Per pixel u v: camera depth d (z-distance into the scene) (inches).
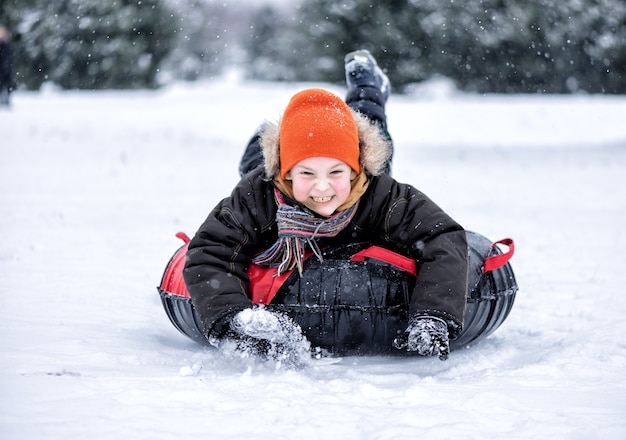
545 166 607.8
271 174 142.9
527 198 424.2
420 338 127.3
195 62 1594.5
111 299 190.9
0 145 674.8
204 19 1611.7
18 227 300.0
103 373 127.4
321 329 139.9
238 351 132.7
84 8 1338.6
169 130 796.0
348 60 226.8
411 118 871.7
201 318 134.0
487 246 154.3
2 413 105.4
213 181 484.7
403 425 103.3
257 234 142.5
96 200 390.0
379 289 140.5
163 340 156.5
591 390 122.0
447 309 132.5
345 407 110.5
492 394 115.6
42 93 1263.5
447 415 108.0
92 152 649.0
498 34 1279.5
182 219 334.0
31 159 589.3
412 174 534.6
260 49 1667.1
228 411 108.0
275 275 141.4
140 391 115.0
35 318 166.7
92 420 103.6
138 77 1365.7
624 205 399.2
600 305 191.9
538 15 1314.0
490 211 372.2
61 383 119.0
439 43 1246.3
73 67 1343.5
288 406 110.0
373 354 144.9
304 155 135.3
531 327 170.9
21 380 120.3
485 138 821.2
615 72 1359.5
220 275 136.8
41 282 205.8
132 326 166.4
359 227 144.3
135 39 1362.0
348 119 139.7
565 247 282.0
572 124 884.6
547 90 1333.7
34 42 1333.7
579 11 1330.0
